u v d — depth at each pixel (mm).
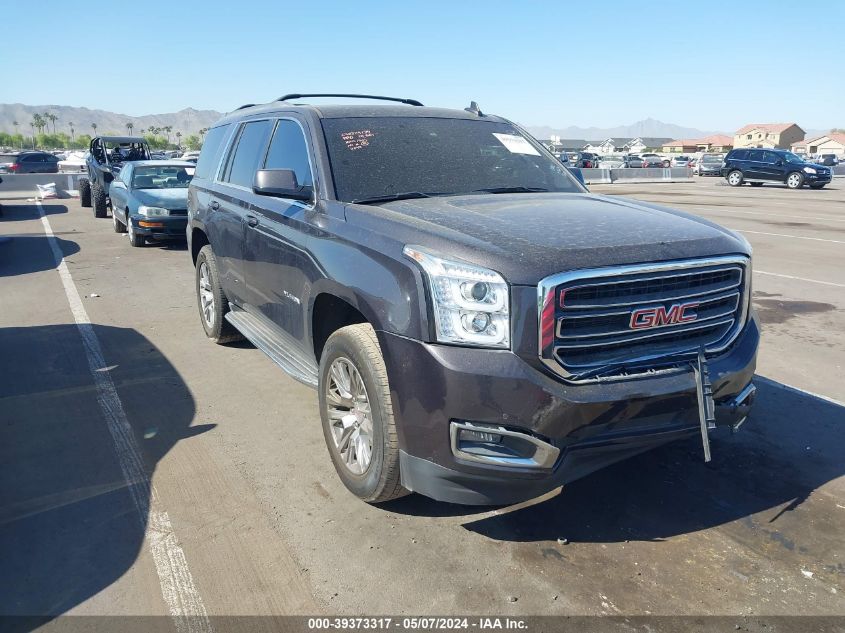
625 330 3006
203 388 5355
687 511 3564
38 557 3188
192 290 9031
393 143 4418
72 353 6227
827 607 2834
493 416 2865
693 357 3184
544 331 2830
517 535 3359
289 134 4703
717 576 3035
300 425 4672
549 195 4203
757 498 3689
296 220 4145
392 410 3176
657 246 3125
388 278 3162
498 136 4910
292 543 3291
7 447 4312
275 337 4863
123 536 3354
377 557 3182
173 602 2881
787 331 6977
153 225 12383
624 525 3439
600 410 2877
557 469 2939
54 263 11188
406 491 3379
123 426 4637
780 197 24734
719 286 3277
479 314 2881
